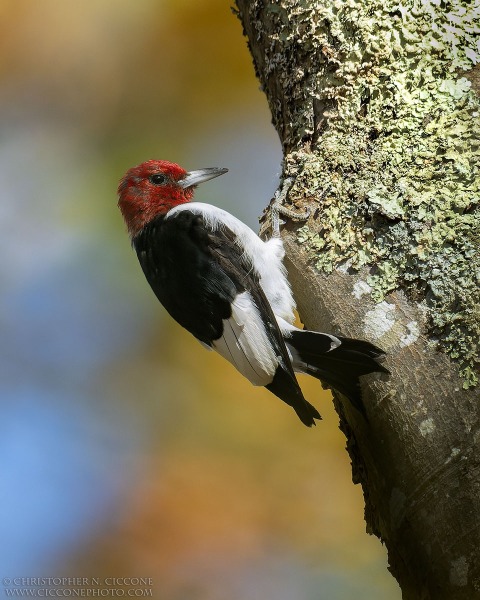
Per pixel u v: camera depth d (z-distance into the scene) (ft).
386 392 24.89
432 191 26.43
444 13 28.73
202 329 30.81
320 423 38.96
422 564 24.20
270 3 31.78
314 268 27.78
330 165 28.50
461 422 23.71
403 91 28.17
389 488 25.12
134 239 35.09
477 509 23.08
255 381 29.78
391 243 26.35
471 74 28.07
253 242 30.19
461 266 25.16
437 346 24.57
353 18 29.25
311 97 30.14
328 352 25.73
